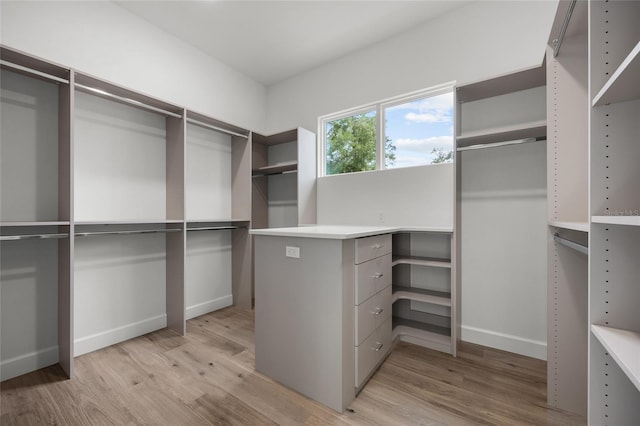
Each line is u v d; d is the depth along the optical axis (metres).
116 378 1.66
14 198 1.71
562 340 1.40
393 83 2.55
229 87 3.08
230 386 1.58
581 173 1.36
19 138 1.72
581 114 1.36
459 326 2.20
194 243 2.76
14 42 1.72
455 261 1.97
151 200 2.39
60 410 1.38
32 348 1.76
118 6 2.20
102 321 2.09
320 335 1.44
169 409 1.39
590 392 0.78
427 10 2.25
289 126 3.31
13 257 1.71
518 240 2.00
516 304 2.01
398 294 2.21
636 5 0.76
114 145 2.17
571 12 1.17
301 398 1.48
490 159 2.10
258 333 1.72
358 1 2.16
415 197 2.41
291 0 2.15
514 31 1.99
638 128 0.75
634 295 0.75
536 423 1.31
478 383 1.62
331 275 1.41
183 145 2.34
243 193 2.99
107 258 2.13
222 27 2.47
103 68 2.11
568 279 1.39
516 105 1.99
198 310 2.75
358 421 1.32
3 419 1.32
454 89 1.95
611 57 0.77
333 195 2.88
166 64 2.52
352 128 2.96
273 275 1.64
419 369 1.78
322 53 2.85
